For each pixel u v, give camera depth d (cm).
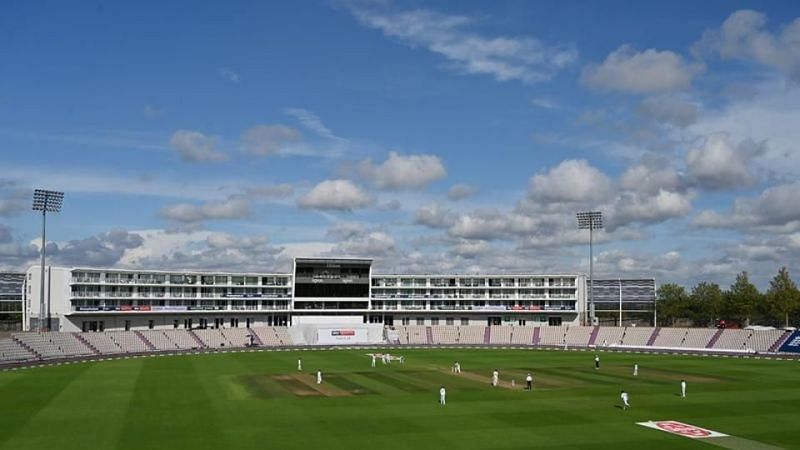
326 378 9362
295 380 9131
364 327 17200
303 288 18225
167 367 10788
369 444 5328
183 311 16962
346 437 5562
